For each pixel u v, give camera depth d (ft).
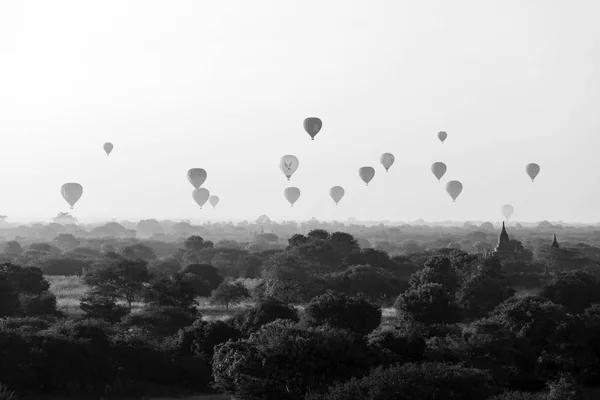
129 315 258.78
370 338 208.44
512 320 228.43
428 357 199.82
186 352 212.43
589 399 195.93
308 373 168.55
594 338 221.46
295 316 245.24
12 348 183.73
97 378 188.03
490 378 180.75
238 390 165.07
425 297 261.03
